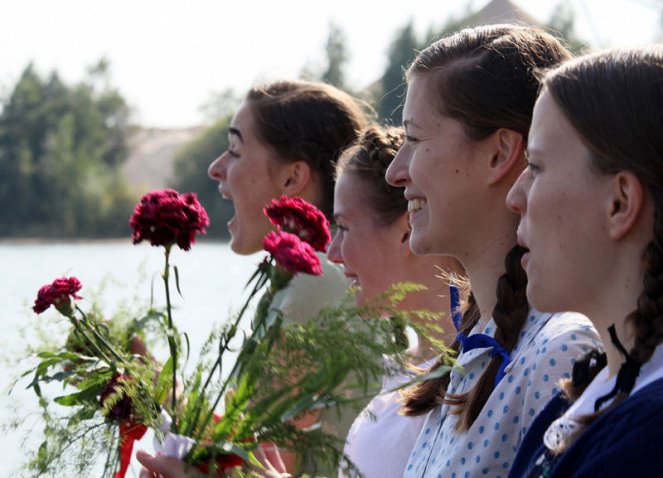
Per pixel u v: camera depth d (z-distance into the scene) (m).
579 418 2.19
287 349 2.85
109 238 78.31
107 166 88.00
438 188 3.09
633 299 2.21
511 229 3.06
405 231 4.01
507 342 2.89
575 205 2.26
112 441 3.00
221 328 3.01
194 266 22.52
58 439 2.98
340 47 58.97
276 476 3.03
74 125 88.25
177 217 3.09
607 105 2.21
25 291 16.56
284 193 5.02
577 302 2.30
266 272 3.00
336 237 4.31
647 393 2.07
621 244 2.23
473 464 2.79
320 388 2.84
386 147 4.13
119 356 3.21
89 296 3.69
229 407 2.93
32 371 3.18
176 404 3.01
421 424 3.65
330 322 2.87
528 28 3.20
